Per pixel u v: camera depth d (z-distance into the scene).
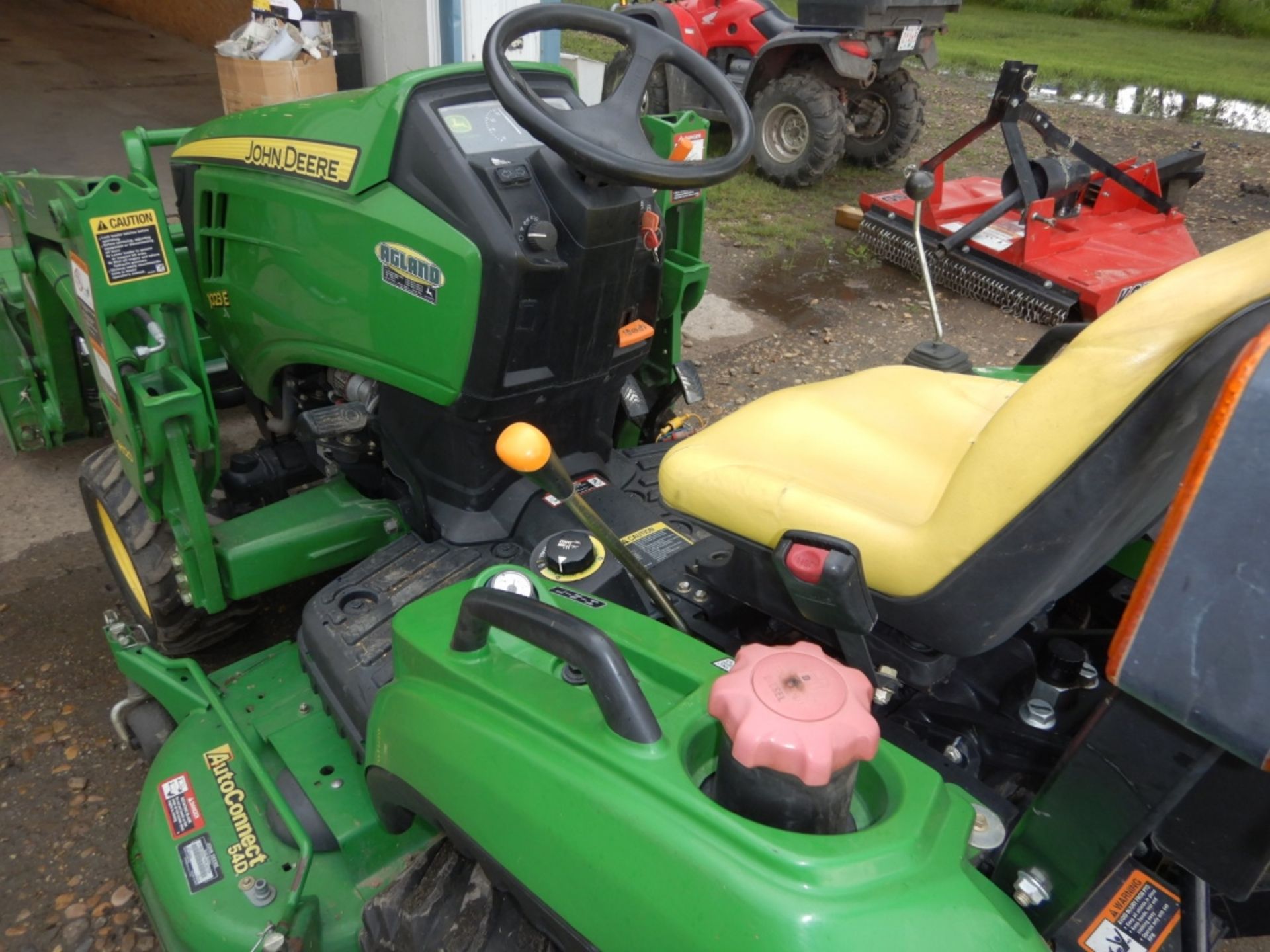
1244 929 1.54
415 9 5.53
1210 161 8.88
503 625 1.23
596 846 1.10
